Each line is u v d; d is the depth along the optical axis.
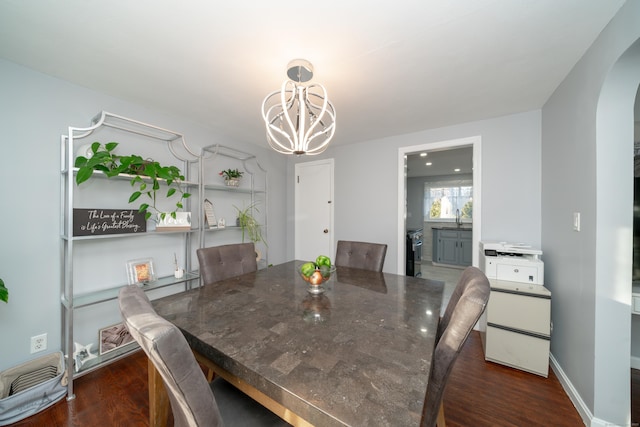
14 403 1.33
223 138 2.99
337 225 3.53
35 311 1.67
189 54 1.49
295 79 1.61
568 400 1.54
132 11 1.16
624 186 1.28
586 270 1.43
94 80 1.79
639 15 1.03
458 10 1.14
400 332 0.96
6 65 1.56
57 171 1.76
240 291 1.45
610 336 1.30
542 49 1.42
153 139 2.31
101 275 2.00
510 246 2.10
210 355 0.86
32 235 1.66
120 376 1.75
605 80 1.25
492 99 2.05
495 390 1.63
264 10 1.15
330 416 0.57
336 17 1.19
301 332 0.96
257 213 3.49
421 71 1.64
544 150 2.14
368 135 3.02
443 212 6.14
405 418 0.55
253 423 0.85
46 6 1.13
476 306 0.81
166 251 2.45
